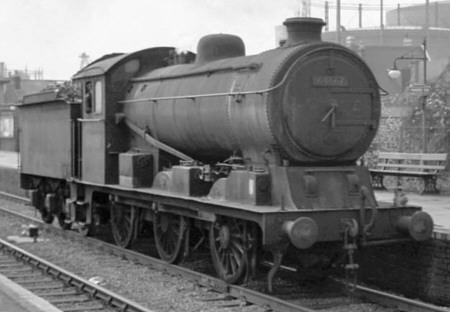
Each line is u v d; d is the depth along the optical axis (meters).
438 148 20.45
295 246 9.37
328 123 10.29
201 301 10.20
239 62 11.20
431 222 10.19
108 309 9.85
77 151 15.73
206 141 11.97
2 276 10.76
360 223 10.04
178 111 12.42
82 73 15.66
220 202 10.76
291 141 10.12
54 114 16.70
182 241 12.34
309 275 11.55
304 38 10.66
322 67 10.26
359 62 10.56
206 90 11.68
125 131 14.62
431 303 11.09
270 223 9.53
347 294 10.62
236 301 10.09
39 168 17.70
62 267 12.99
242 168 10.94
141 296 10.62
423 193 18.14
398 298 9.77
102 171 14.46
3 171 30.11
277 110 10.02
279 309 9.42
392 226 10.34
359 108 10.53
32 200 18.80
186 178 11.79
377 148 22.41
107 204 15.59
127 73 14.65
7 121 53.66
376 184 19.53
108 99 14.43
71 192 16.03
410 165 18.97
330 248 10.48
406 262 11.53
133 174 13.36
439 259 10.92
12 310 8.56
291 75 10.06
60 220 17.55
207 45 12.48
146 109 13.56
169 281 11.63
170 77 13.11
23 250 13.77
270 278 9.77
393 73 21.86
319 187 10.20
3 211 21.08
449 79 23.22
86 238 15.70
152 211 13.39
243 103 10.59
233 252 10.81
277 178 10.20
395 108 24.42
